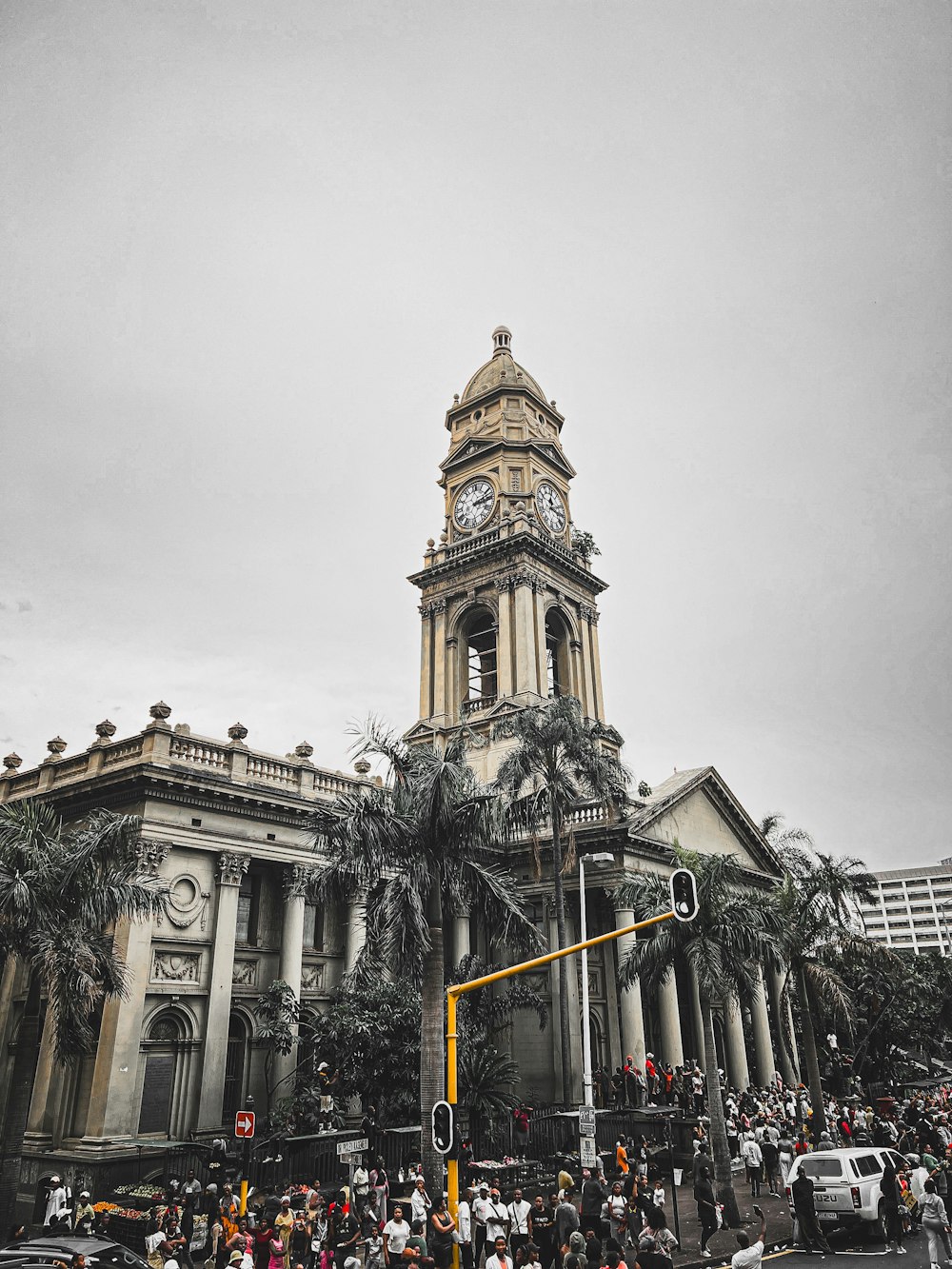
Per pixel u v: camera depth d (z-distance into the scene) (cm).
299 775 4112
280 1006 3544
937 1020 6962
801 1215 2361
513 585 6088
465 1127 3325
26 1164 3197
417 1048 3256
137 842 3094
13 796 4072
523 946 2861
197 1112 3397
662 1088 4106
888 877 19175
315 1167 3025
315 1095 3303
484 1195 2269
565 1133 3456
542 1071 4453
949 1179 2708
